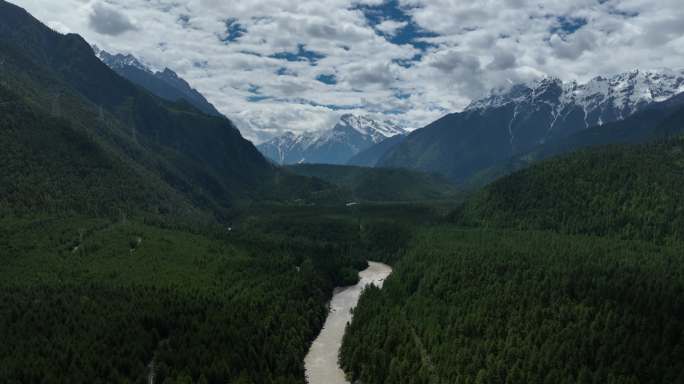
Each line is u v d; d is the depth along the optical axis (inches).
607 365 6993.1
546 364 7101.4
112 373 6875.0
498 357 7480.3
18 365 6594.5
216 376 7342.5
